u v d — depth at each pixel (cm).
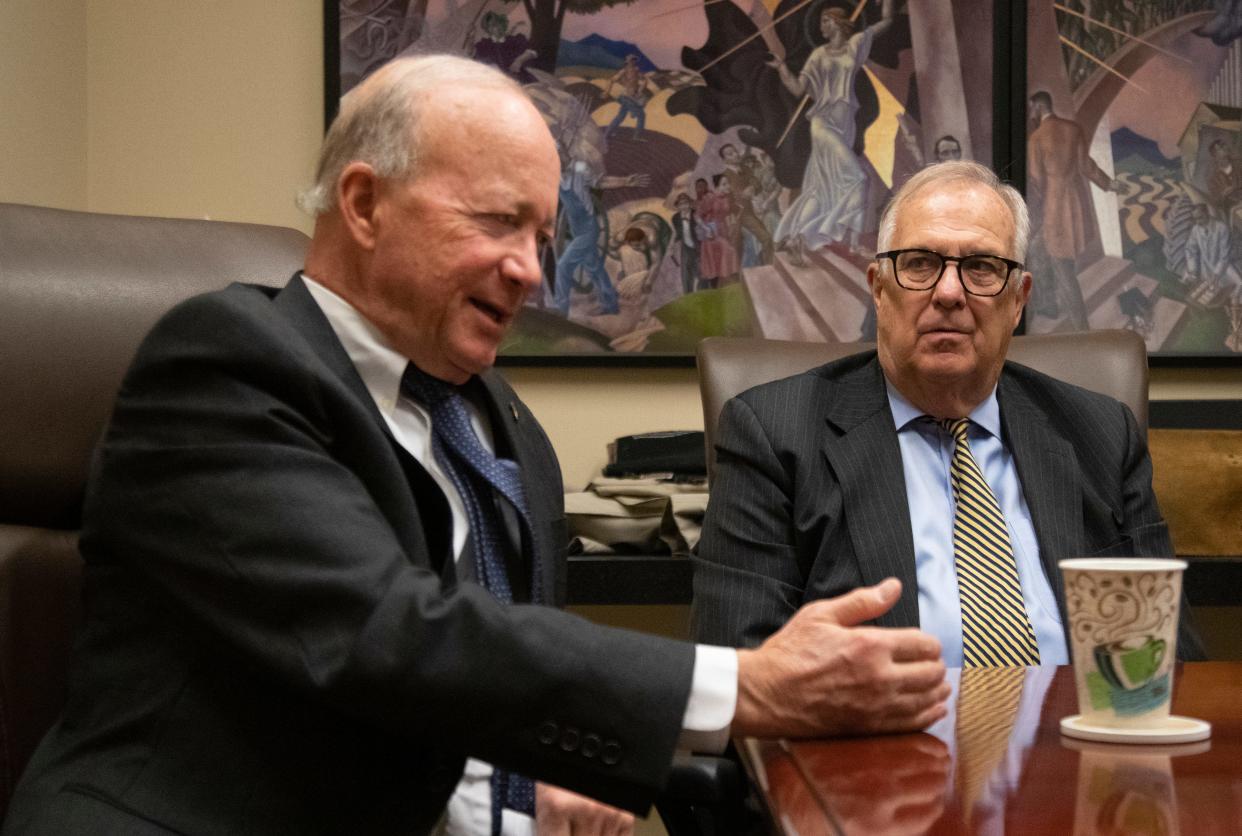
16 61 274
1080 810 78
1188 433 286
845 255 313
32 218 145
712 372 223
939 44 313
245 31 317
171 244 150
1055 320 313
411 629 103
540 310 310
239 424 112
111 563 119
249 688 112
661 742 102
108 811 108
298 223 317
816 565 193
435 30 310
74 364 140
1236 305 313
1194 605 277
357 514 110
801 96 313
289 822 110
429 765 115
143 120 316
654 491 279
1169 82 315
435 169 127
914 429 207
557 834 138
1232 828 73
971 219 201
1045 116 314
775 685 105
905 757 96
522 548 138
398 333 131
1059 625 194
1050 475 204
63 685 134
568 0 311
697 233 312
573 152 311
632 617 307
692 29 312
